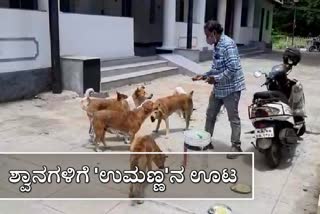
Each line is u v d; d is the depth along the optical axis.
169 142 5.21
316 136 5.80
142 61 11.30
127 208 3.39
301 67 16.55
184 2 16.62
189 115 5.59
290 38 42.22
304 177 4.22
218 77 4.30
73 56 8.08
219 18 17.69
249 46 23.80
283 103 4.44
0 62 6.82
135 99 5.46
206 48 15.99
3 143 4.89
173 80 10.62
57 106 6.97
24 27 7.20
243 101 8.34
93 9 13.93
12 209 3.30
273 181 4.08
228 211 3.35
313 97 9.19
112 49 10.38
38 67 7.60
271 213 3.42
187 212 3.37
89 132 5.26
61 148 4.79
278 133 4.34
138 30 15.92
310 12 44.09
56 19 7.37
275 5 33.47
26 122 5.87
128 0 11.66
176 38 14.35
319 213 2.95
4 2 9.50
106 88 8.65
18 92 7.23
